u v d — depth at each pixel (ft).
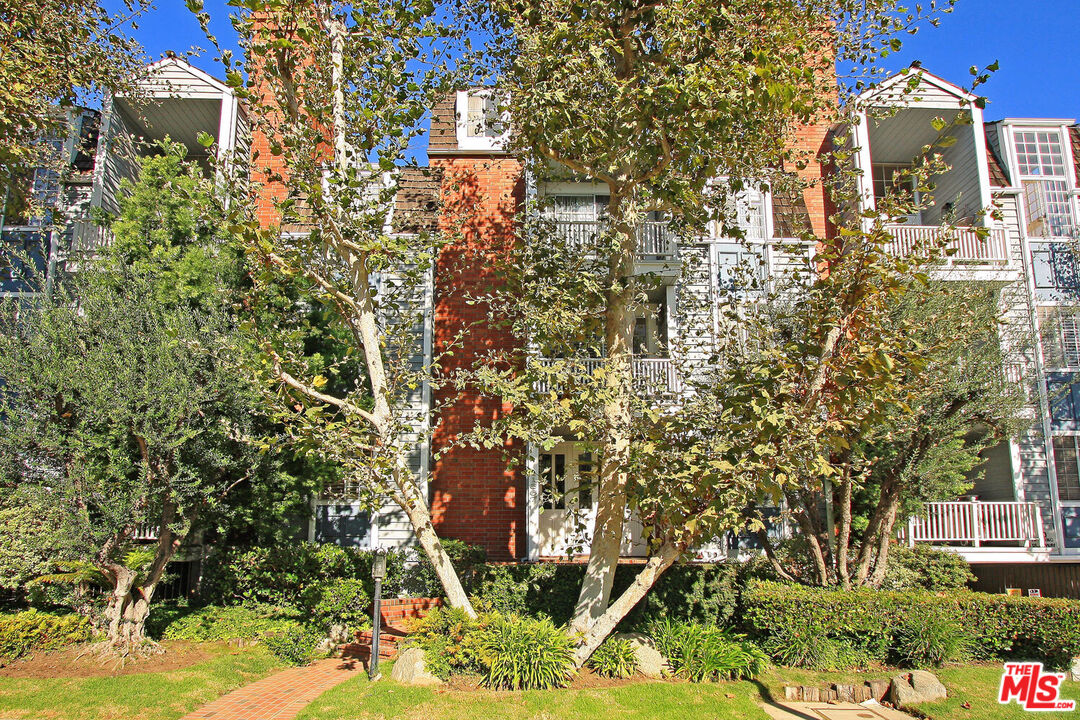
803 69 27.53
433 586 40.50
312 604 34.76
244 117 51.11
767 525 45.55
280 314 34.04
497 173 52.19
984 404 34.42
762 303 41.63
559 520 49.16
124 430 28.04
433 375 46.68
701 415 29.48
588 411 28.91
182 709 23.80
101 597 33.22
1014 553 45.98
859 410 26.40
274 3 25.88
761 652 30.66
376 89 27.53
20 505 31.68
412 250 35.45
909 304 33.30
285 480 35.14
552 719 23.24
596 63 27.96
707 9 27.58
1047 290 49.83
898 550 42.24
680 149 28.78
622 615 28.12
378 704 23.71
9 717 22.30
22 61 36.11
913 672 27.84
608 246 31.86
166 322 30.01
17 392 29.73
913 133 55.36
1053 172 53.72
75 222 45.19
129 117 51.65
